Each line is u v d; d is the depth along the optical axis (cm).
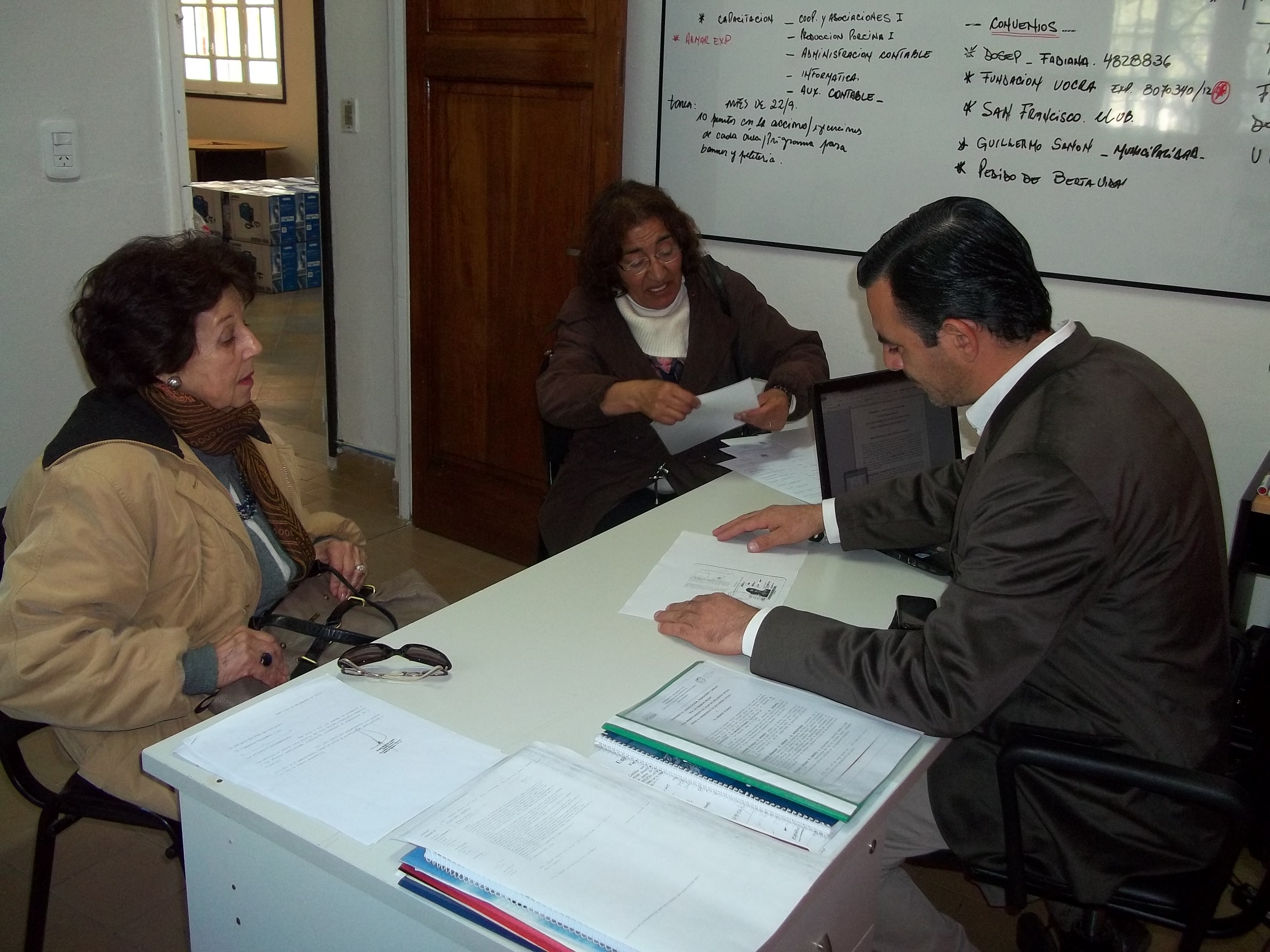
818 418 176
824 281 277
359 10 354
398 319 351
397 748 109
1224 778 112
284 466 183
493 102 304
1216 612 124
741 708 117
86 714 130
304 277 754
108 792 139
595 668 128
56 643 127
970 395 128
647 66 290
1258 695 150
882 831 115
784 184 275
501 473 339
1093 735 124
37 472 140
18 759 146
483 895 87
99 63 220
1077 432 114
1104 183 233
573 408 213
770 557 165
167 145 235
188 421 148
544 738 112
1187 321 232
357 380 411
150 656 134
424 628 137
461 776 105
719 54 275
